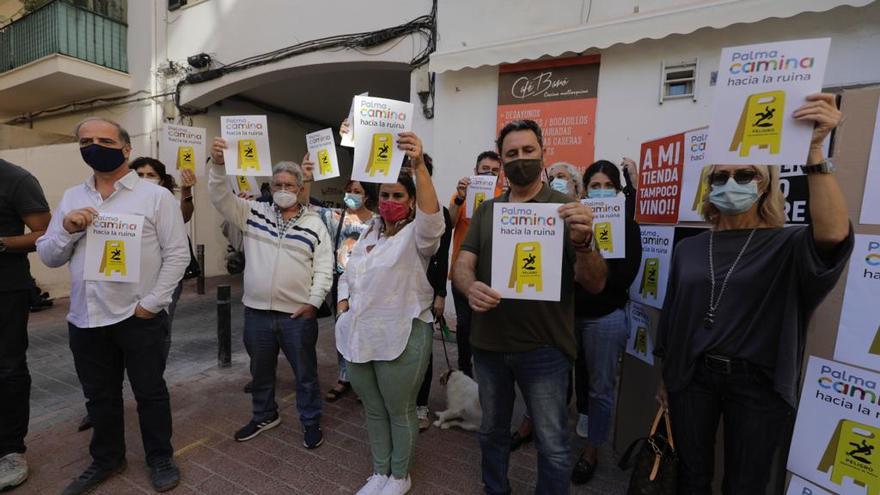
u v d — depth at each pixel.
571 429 3.01
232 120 2.55
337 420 3.12
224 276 8.98
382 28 5.78
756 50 1.37
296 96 9.16
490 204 1.93
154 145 8.24
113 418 2.37
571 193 2.78
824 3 3.34
